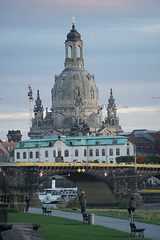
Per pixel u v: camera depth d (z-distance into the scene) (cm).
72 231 18712
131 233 17938
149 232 19288
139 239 17200
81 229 19300
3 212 16562
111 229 19500
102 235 17925
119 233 18488
